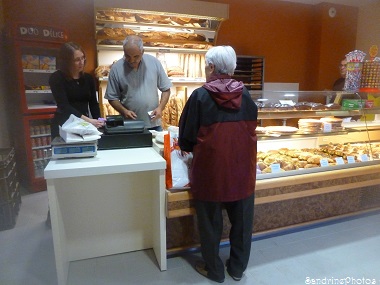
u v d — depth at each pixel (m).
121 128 1.97
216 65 1.61
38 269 1.91
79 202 1.87
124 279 1.79
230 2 4.39
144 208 2.04
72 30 3.72
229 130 1.61
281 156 2.36
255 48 4.66
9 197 2.46
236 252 1.80
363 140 2.72
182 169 1.85
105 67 3.50
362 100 2.56
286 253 2.07
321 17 4.73
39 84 3.60
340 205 2.55
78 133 1.68
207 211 1.72
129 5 3.27
